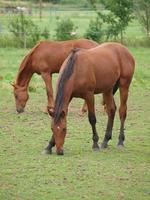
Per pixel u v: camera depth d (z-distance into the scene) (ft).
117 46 42.83
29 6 213.05
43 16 188.85
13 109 57.67
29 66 53.52
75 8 222.28
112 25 120.26
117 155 39.63
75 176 34.19
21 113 55.47
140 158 38.88
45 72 53.21
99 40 118.42
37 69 53.47
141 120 52.75
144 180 33.68
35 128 48.65
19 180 33.40
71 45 53.06
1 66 86.84
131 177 34.19
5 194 30.86
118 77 42.24
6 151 40.45
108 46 42.45
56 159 38.09
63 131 38.68
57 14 194.80
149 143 43.70
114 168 36.09
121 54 42.55
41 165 36.60
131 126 49.98
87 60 39.60
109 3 119.75
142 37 128.47
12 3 229.04
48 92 53.83
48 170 35.45
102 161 37.78
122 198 30.30
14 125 49.85
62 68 38.88
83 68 39.22
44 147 41.68
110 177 34.12
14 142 43.27
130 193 31.19
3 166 36.40
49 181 33.22
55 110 38.14
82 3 233.76
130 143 43.60
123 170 35.68
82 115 54.29
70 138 44.73
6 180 33.42
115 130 48.42
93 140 41.09
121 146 42.14
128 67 42.65
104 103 45.83
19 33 116.98
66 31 118.83
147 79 80.33
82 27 147.84
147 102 63.26
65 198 30.19
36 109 57.88
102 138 45.14
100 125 50.06
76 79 38.96
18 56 100.22
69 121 51.65
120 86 42.88
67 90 38.37
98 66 40.09
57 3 248.73
